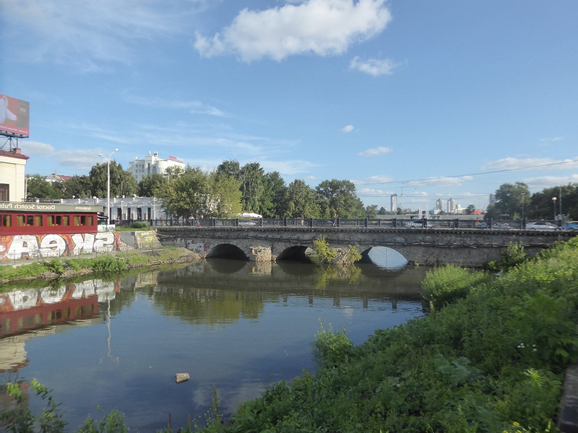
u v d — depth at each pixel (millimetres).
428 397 6449
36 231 37281
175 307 25219
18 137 48344
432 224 41469
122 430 9188
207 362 15391
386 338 13602
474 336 8570
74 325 20938
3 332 19594
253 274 39688
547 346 6555
